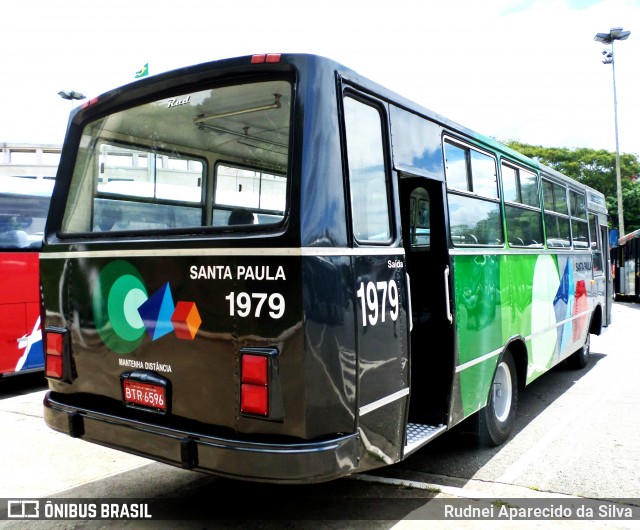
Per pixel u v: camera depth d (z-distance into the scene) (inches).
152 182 141.2
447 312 160.1
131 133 145.7
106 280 138.6
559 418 234.5
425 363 165.6
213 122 130.4
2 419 238.5
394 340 132.3
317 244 111.4
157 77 137.3
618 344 427.5
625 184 1624.0
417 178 166.6
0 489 164.6
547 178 263.0
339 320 113.8
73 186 156.6
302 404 109.3
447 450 196.5
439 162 162.4
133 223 143.4
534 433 215.2
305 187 111.7
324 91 117.2
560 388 286.8
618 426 222.5
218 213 128.4
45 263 154.7
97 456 192.7
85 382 145.3
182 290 123.5
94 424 136.0
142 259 130.6
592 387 287.7
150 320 129.5
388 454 130.6
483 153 194.2
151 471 178.9
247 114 125.0
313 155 113.7
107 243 137.7
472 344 174.7
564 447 198.5
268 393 110.7
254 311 113.3
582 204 326.6
